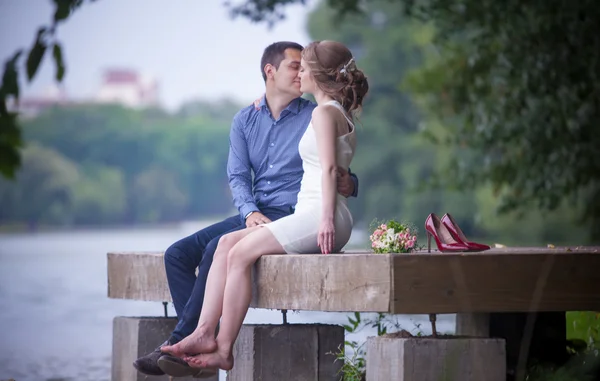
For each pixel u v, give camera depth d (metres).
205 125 161.12
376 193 80.81
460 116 23.09
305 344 9.34
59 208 146.50
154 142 157.38
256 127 10.30
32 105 153.88
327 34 86.56
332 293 8.28
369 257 7.99
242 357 9.37
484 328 9.91
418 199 74.19
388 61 83.12
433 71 27.45
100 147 154.38
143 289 10.48
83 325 21.09
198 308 9.18
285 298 8.75
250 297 8.96
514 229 49.50
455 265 7.97
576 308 8.37
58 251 66.00
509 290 8.16
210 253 9.35
